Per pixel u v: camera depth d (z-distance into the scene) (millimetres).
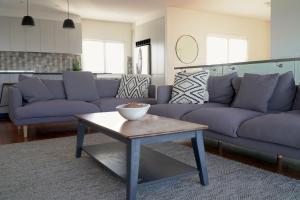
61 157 2650
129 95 4488
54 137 3596
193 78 3512
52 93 4203
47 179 2084
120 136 1745
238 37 7863
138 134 1662
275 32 5051
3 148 3004
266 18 8094
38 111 3541
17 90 3609
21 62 7129
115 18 7773
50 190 1884
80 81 4383
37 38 6957
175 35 6672
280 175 2107
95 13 7168
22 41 6812
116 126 1933
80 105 3830
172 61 6660
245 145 2387
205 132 2754
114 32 8273
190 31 6918
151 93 4535
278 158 2260
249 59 8195
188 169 1935
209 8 6801
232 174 2145
